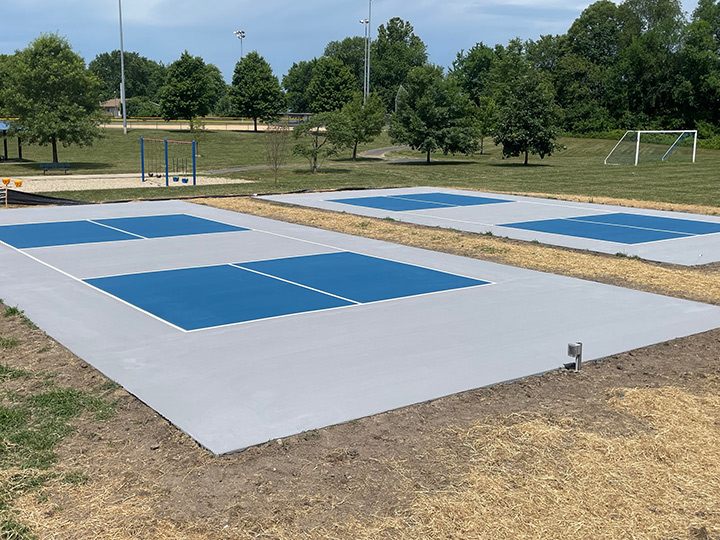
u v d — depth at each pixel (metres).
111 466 5.86
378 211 23.95
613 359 8.68
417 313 10.66
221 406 7.04
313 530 4.95
